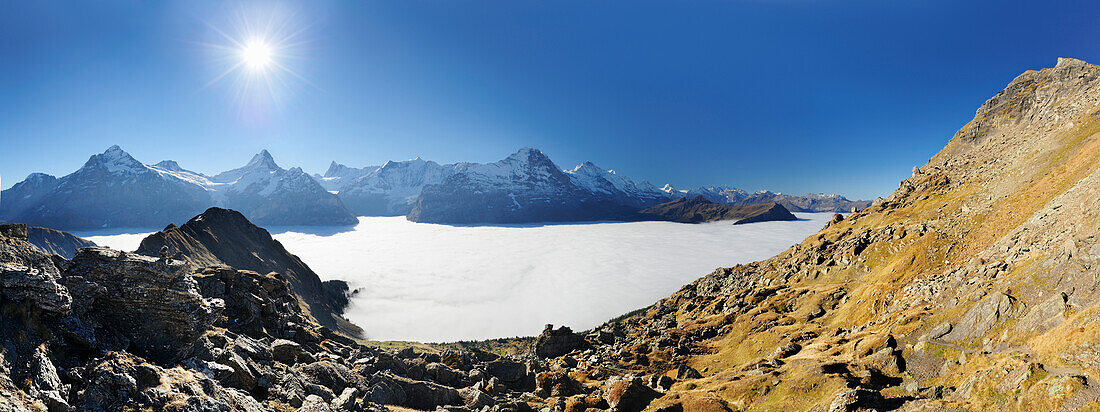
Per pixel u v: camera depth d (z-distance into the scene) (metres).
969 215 123.75
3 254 28.20
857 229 177.88
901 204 194.25
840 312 105.88
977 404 36.75
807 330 97.38
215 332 43.00
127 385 26.42
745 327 114.69
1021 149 170.38
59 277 31.52
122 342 31.88
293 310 82.56
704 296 181.88
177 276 35.88
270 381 38.09
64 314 28.89
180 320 34.28
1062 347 37.59
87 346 28.98
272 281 83.31
